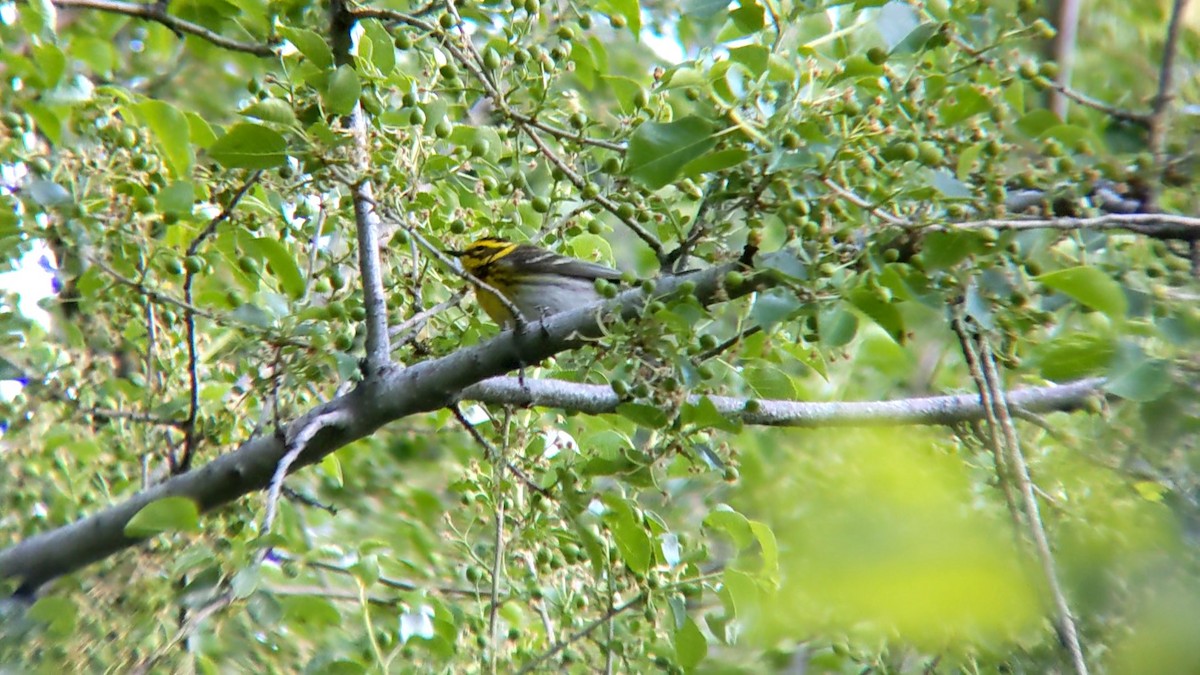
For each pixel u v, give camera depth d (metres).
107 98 10.90
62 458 11.67
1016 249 9.09
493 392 11.14
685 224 10.46
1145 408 9.33
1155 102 10.89
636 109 10.67
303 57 11.12
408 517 15.81
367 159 9.98
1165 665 7.34
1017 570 6.14
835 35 10.57
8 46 11.73
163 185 10.59
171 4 12.58
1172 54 11.15
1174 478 9.82
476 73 10.36
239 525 10.70
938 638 9.41
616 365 9.80
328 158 9.14
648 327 9.18
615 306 9.83
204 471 10.38
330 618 9.99
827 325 8.95
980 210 9.00
